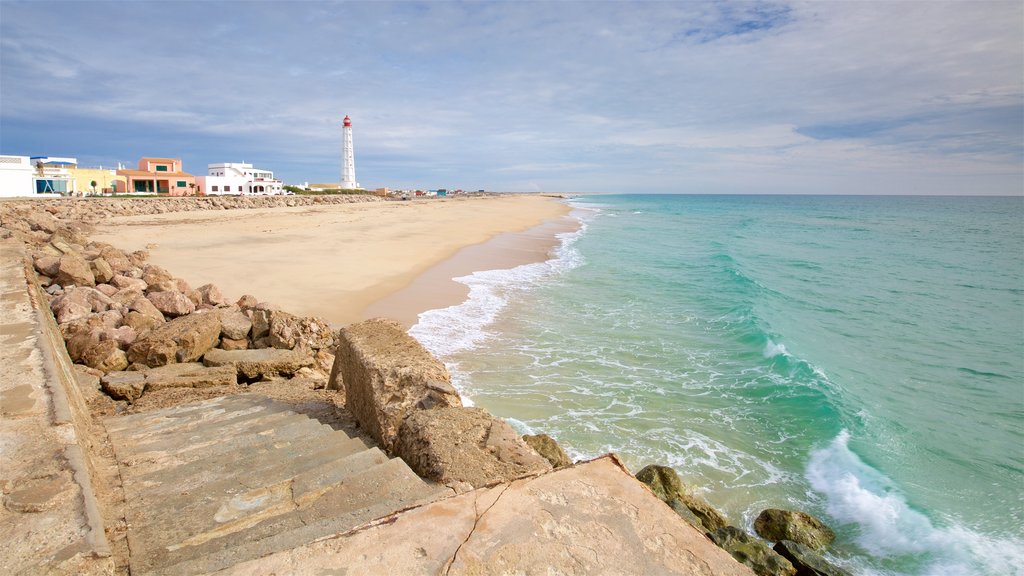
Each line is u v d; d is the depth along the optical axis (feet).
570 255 93.71
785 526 22.13
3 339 17.81
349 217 135.03
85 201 120.78
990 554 20.89
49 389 13.83
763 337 44.24
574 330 46.03
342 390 26.11
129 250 64.90
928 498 24.26
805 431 29.89
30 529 8.28
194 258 63.00
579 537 7.89
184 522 10.62
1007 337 48.29
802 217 233.76
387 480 11.57
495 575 7.07
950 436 29.66
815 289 68.74
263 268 60.34
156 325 31.78
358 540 7.65
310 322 34.01
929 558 20.89
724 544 21.02
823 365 39.81
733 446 28.35
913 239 133.59
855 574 20.18
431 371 18.10
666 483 23.90
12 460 10.34
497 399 31.96
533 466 12.27
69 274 36.88
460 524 8.05
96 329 27.89
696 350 42.11
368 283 57.88
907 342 46.62
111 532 10.24
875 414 31.81
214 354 29.09
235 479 12.75
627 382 35.45
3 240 40.55
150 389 24.97
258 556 7.98
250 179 248.32
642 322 49.32
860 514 23.31
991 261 94.73
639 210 302.66
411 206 212.84
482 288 60.75
